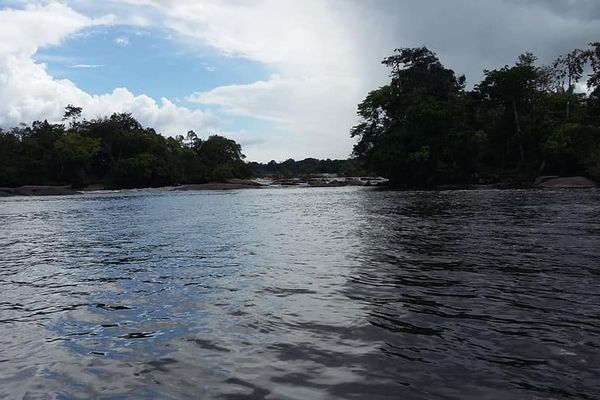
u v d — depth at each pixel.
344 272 7.93
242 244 11.95
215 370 4.05
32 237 15.41
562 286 6.54
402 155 56.81
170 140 101.69
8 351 4.71
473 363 4.02
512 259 8.66
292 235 13.56
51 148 86.44
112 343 4.84
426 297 6.16
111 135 92.81
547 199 26.47
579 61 67.19
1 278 8.55
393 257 9.26
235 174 103.56
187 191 68.44
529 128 52.62
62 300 6.73
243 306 6.00
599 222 14.31
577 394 3.43
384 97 64.56
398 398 3.44
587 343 4.40
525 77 55.03
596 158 44.50
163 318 5.63
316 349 4.45
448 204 25.19
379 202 29.45
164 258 10.15
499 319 5.18
